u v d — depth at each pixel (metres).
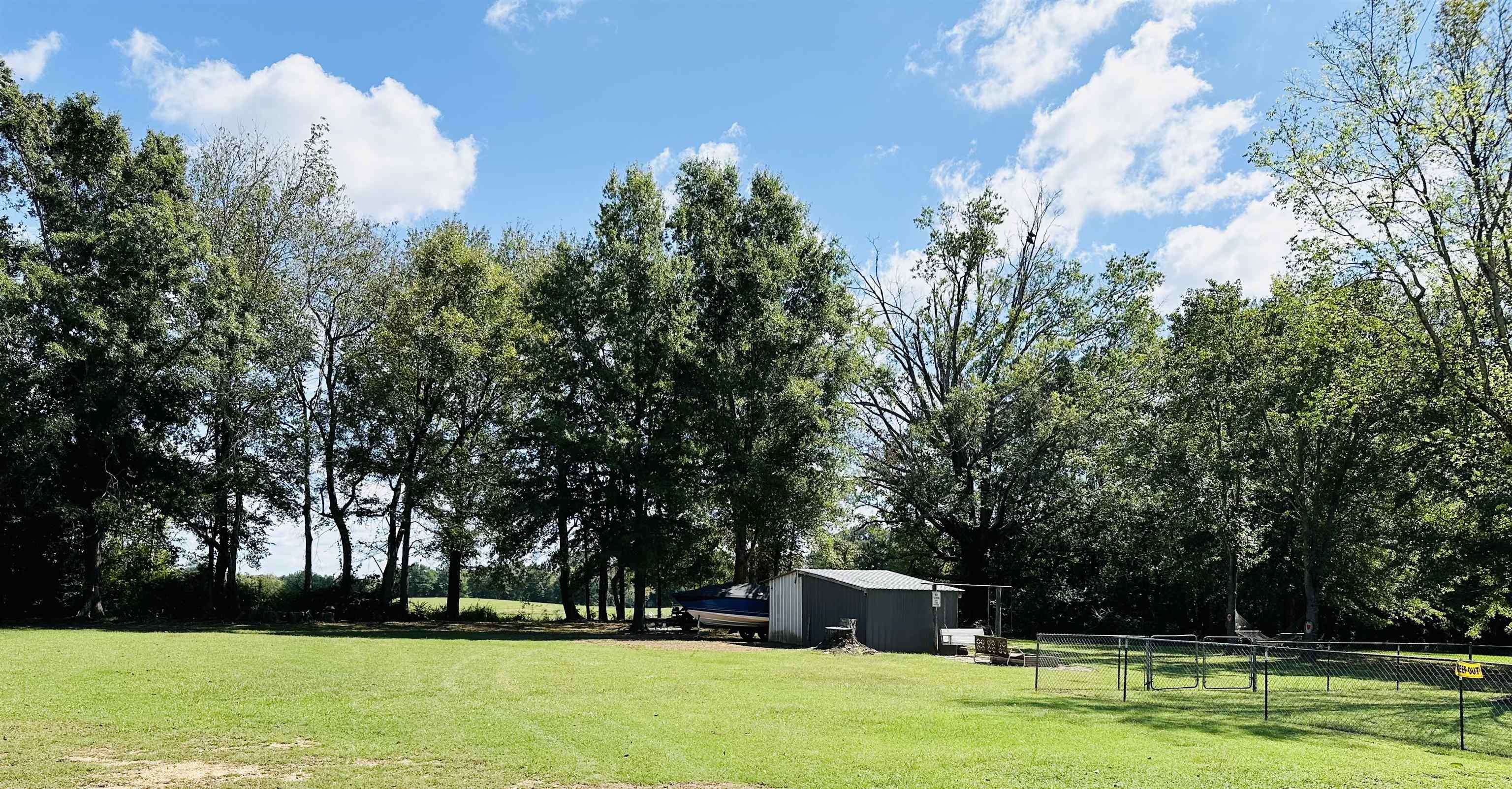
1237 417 36.75
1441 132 23.53
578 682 17.72
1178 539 40.00
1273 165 26.78
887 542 53.66
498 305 43.34
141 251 37.12
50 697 14.09
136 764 9.69
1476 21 23.89
